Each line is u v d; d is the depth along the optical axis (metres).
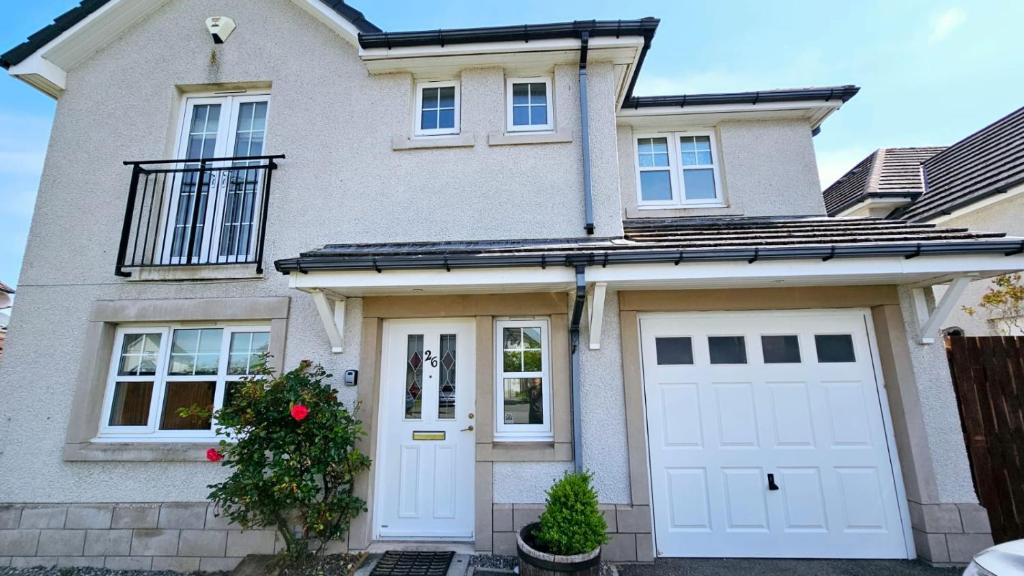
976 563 2.64
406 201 5.42
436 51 5.38
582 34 5.20
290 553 4.17
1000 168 7.04
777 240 4.36
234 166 5.70
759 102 6.81
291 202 5.46
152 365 5.21
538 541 3.86
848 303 4.73
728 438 4.73
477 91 5.68
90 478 4.75
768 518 4.56
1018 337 4.71
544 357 4.95
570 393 4.68
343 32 5.70
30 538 4.62
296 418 3.95
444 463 4.89
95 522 4.63
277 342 4.95
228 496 3.95
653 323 4.97
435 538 4.74
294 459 4.01
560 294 4.86
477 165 5.47
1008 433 4.53
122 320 5.11
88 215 5.47
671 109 6.86
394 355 5.11
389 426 4.97
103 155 5.66
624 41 5.32
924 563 4.27
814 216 6.71
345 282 4.06
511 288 4.49
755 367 4.85
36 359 5.05
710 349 4.91
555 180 5.39
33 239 5.39
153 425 5.01
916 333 4.63
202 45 5.95
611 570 4.17
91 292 5.23
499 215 5.33
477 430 4.66
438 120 5.82
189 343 5.22
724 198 7.00
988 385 4.64
